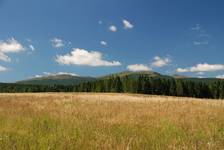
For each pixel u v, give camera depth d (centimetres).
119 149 809
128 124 1316
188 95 11894
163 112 1764
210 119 1494
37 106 2248
